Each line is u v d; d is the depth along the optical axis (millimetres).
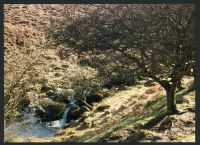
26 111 51125
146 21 28125
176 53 28203
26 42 70438
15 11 95125
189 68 28688
